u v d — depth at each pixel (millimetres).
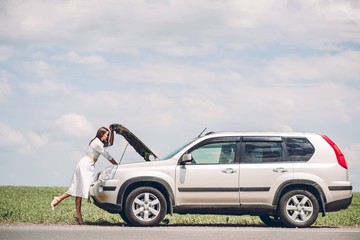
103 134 17500
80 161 17422
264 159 17016
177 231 14930
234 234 14445
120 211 16688
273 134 17234
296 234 14641
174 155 16875
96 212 22375
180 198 16656
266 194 16859
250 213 16922
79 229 15133
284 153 17078
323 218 20516
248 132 17219
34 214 19172
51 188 38500
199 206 16719
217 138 17047
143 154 18141
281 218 16797
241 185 16797
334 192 16984
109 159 17406
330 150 17203
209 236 13977
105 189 16625
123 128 17859
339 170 17094
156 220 16500
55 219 17797
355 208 27500
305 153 17141
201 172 16719
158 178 16578
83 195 17281
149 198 16641
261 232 14992
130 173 16609
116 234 14102
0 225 16234
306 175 16938
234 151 17000
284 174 16906
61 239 13039
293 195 16906
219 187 16734
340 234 14719
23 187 38562
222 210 16812
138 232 14602
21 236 13445
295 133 17375
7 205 23969
